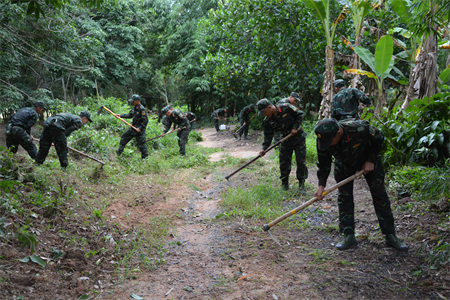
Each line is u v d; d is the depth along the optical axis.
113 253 3.54
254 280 2.94
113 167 7.55
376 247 3.45
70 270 3.05
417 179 4.88
